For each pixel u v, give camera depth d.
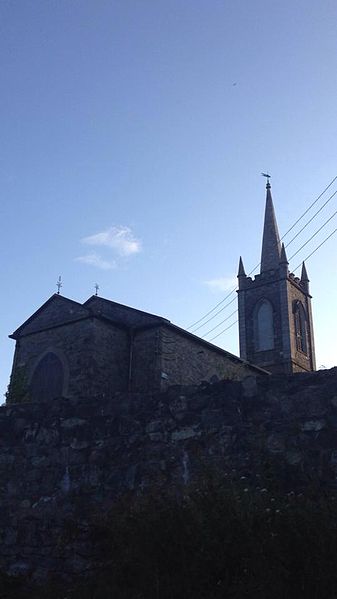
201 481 7.55
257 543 6.03
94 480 9.68
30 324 25.97
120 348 23.94
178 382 23.64
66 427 10.43
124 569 7.14
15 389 22.86
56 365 23.81
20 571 9.65
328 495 7.12
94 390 22.20
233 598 5.94
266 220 57.94
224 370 25.05
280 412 8.38
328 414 7.96
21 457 10.72
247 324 52.12
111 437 9.86
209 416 8.96
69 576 8.96
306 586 5.79
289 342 48.97
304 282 55.16
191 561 6.25
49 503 9.97
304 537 5.96
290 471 7.91
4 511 10.41
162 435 9.32
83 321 23.62
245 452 8.41
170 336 24.14
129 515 7.36
